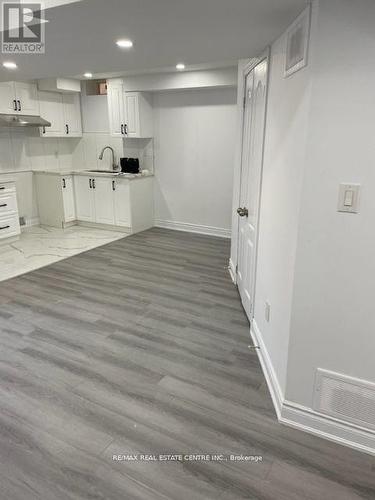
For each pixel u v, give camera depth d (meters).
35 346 2.71
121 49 2.43
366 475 1.70
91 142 6.33
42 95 5.55
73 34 2.03
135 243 5.30
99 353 2.63
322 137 1.55
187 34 2.02
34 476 1.68
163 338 2.83
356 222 1.59
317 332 1.79
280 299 2.05
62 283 3.87
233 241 3.97
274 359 2.21
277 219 2.12
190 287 3.77
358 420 1.81
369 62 1.42
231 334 2.89
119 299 3.49
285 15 1.67
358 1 1.38
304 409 1.93
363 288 1.64
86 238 5.52
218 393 2.23
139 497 1.58
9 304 3.38
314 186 1.62
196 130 5.45
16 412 2.06
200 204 5.75
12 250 4.94
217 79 4.66
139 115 5.44
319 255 1.68
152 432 1.93
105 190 5.77
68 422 1.99
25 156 5.83
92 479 1.67
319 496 1.60
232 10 1.61
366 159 1.51
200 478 1.67
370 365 1.72
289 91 1.86
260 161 2.58
